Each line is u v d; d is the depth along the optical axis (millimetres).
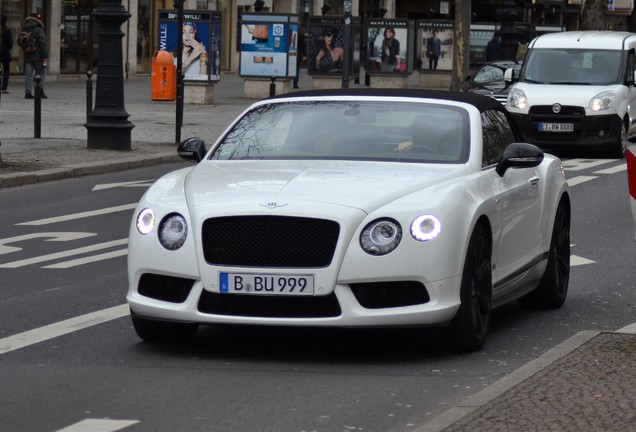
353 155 12195
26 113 41062
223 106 48812
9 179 25141
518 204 12555
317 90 13414
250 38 54531
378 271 10586
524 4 57125
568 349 10867
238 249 10727
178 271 10836
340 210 10672
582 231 20125
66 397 9734
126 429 8828
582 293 14836
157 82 49781
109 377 10414
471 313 11234
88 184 25891
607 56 34812
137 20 67500
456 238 10883
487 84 41531
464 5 55531
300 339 12023
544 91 33844
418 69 65938
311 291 10602
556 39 35531
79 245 18188
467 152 12125
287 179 11367
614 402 9031
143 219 11148
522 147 12344
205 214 10797
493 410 8828
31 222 20594
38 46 48031
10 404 9516
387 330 12375
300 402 9617
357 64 59906
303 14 86125
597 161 33000
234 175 11648
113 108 30969
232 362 11031
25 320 12875
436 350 11547
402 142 12273
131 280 11180
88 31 63000
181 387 10078
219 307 10812
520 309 13867
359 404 9562
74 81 61812
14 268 16203
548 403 9008
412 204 10828
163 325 11555
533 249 13117
